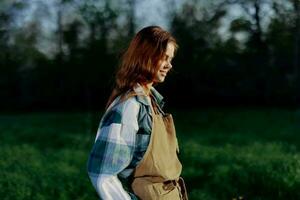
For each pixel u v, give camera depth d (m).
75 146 13.19
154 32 2.43
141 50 2.41
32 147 12.89
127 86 2.41
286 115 22.20
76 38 30.09
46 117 24.11
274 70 29.59
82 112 27.83
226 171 8.66
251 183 8.19
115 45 28.92
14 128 18.42
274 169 8.57
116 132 2.32
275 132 16.20
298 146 12.68
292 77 29.20
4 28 31.83
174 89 29.20
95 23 29.19
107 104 2.45
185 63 29.22
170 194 2.42
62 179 8.50
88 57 29.67
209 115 23.86
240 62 30.00
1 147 12.86
